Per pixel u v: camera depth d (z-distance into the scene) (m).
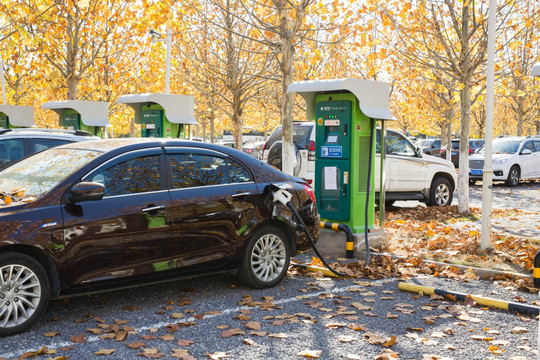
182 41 16.62
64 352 4.52
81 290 5.20
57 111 15.44
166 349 4.62
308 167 11.35
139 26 16.64
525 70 17.59
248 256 6.29
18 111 15.96
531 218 12.12
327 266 6.93
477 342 4.82
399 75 20.61
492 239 9.09
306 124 11.67
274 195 6.40
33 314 4.95
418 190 13.67
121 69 19.41
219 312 5.58
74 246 5.11
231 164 6.34
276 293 6.31
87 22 15.89
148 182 5.66
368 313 5.56
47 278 5.03
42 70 17.25
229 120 30.55
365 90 7.90
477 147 28.86
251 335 4.97
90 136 9.72
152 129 13.88
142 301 5.93
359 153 8.20
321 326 5.22
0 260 4.77
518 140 22.53
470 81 12.41
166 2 11.80
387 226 10.52
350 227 8.20
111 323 5.23
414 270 7.29
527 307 5.52
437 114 27.08
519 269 7.09
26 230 4.88
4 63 22.28
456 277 6.94
